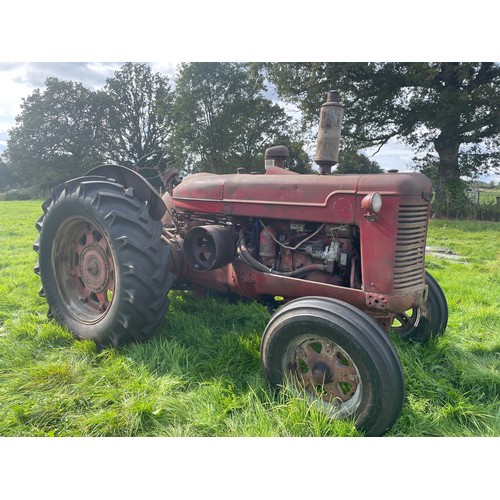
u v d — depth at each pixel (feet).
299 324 8.49
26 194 143.95
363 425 8.08
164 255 11.49
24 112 148.46
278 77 66.74
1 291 16.88
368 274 9.37
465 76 57.93
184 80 88.53
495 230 48.47
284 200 10.64
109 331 11.19
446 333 13.01
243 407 8.98
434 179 73.87
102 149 148.77
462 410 8.97
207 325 13.19
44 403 8.98
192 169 93.50
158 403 8.86
